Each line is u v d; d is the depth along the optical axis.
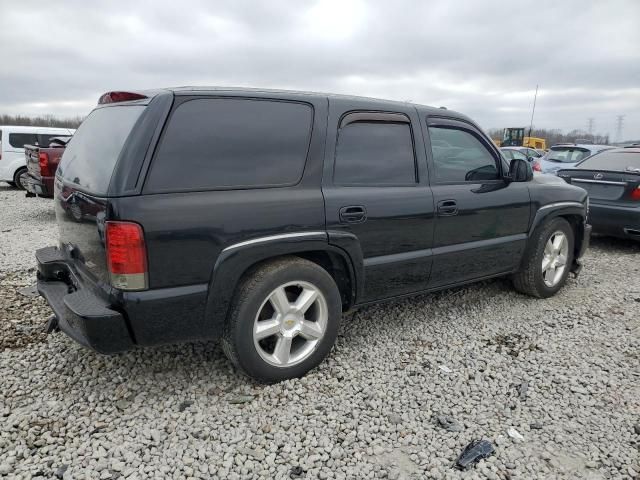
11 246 6.52
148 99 2.65
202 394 2.91
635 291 4.97
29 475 2.23
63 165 3.32
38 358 3.27
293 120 2.99
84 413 2.70
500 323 4.09
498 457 2.44
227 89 2.84
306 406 2.82
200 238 2.59
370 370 3.26
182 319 2.64
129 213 2.41
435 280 3.79
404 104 3.62
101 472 2.27
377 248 3.33
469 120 4.02
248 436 2.55
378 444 2.53
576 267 5.06
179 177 2.56
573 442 2.57
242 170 2.76
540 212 4.41
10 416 2.65
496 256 4.16
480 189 3.94
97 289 2.61
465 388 3.06
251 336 2.83
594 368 3.34
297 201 2.91
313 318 3.18
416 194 3.49
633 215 6.31
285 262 2.94
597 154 7.36
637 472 2.36
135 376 3.09
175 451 2.42
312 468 2.35
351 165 3.22
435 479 2.29
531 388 3.07
